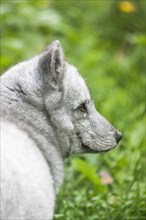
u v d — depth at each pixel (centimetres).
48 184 1158
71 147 1281
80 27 2480
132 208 1460
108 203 1481
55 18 2238
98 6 2603
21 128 1180
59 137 1259
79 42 2247
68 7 2542
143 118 1797
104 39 2489
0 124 1140
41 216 1137
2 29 2216
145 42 2056
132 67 2267
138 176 1538
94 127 1288
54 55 1208
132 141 1683
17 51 2034
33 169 1117
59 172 1257
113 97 1955
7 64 1819
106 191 1510
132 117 1784
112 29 2495
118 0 2527
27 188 1090
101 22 2522
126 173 1588
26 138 1155
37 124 1218
